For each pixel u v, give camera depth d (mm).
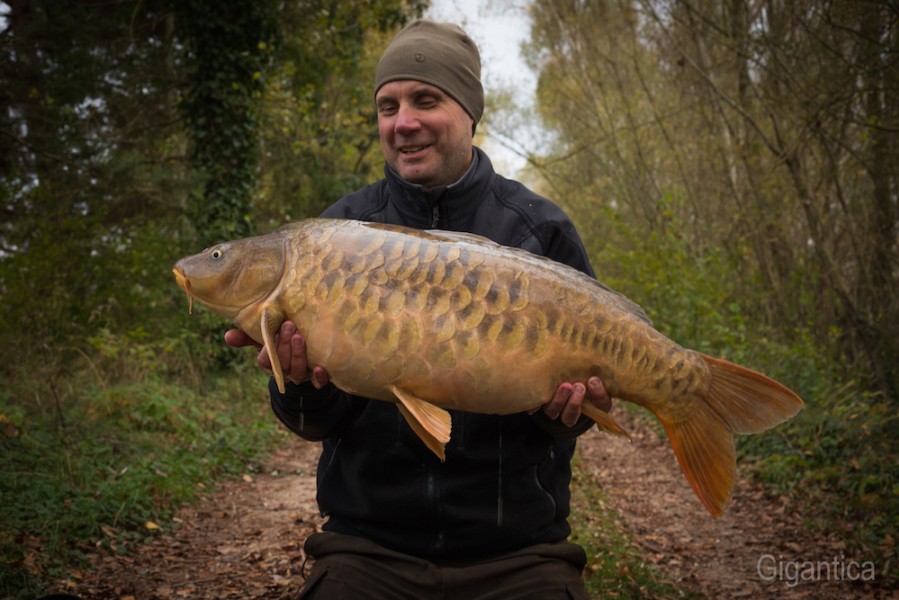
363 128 17750
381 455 2025
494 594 1973
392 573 1996
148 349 8969
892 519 5289
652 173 16109
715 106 11797
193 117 10719
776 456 6773
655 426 9320
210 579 4441
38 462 5371
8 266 7578
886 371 8406
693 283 10867
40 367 7137
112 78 10336
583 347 1843
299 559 4785
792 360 8516
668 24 11938
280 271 1849
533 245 2148
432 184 2178
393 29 14836
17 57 9148
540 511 2070
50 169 9281
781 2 8969
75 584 4141
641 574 4559
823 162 9039
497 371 1787
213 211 10688
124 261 8672
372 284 1794
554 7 16078
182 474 6164
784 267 10531
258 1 10523
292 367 1856
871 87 7570
